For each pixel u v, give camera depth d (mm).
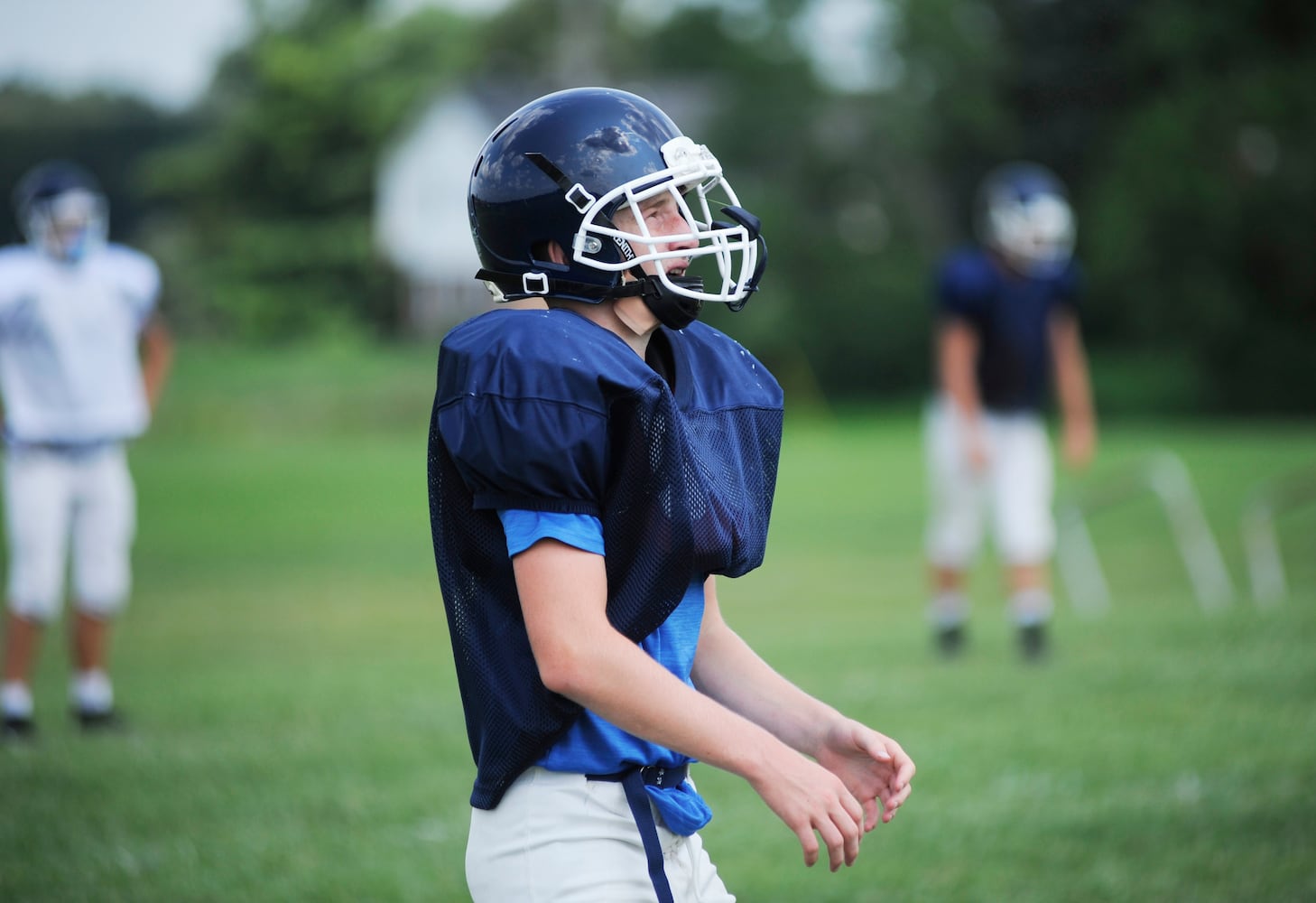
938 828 15742
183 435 105875
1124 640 26906
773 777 7180
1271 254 126500
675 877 7934
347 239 193875
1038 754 18391
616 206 7824
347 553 48812
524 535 7211
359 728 21141
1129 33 153375
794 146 157375
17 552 21922
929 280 155875
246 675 27359
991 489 27203
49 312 21797
